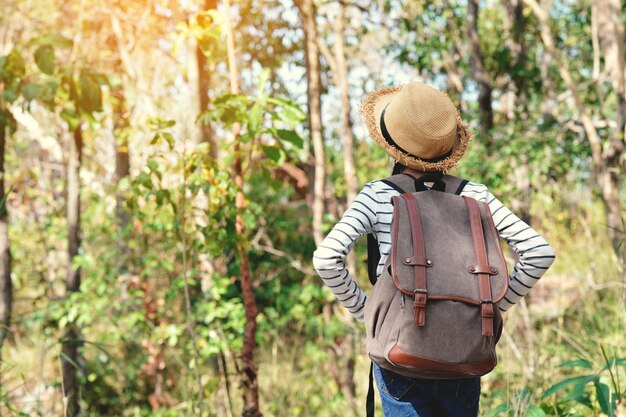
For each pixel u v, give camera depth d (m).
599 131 7.00
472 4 7.31
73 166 5.76
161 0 5.54
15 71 3.97
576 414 2.98
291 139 3.63
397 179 2.05
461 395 1.98
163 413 5.43
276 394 5.84
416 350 1.80
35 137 6.91
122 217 6.66
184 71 5.03
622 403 3.10
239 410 4.73
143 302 5.67
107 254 5.91
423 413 1.97
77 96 3.96
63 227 7.29
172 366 6.49
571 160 7.40
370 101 2.24
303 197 8.51
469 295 1.81
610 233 5.88
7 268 4.56
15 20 6.53
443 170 2.07
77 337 5.61
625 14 7.00
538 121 7.68
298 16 5.73
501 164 6.55
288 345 7.11
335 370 5.90
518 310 6.01
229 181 3.72
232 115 3.66
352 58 7.51
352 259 5.73
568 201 9.36
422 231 1.87
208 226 3.75
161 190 3.83
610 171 5.89
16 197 7.40
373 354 1.91
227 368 4.77
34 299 6.05
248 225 3.91
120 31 5.89
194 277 5.07
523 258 1.96
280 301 6.89
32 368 5.80
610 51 6.03
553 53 6.02
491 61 7.80
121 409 6.21
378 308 1.88
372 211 1.99
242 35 6.11
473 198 2.00
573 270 8.05
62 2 6.42
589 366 3.00
